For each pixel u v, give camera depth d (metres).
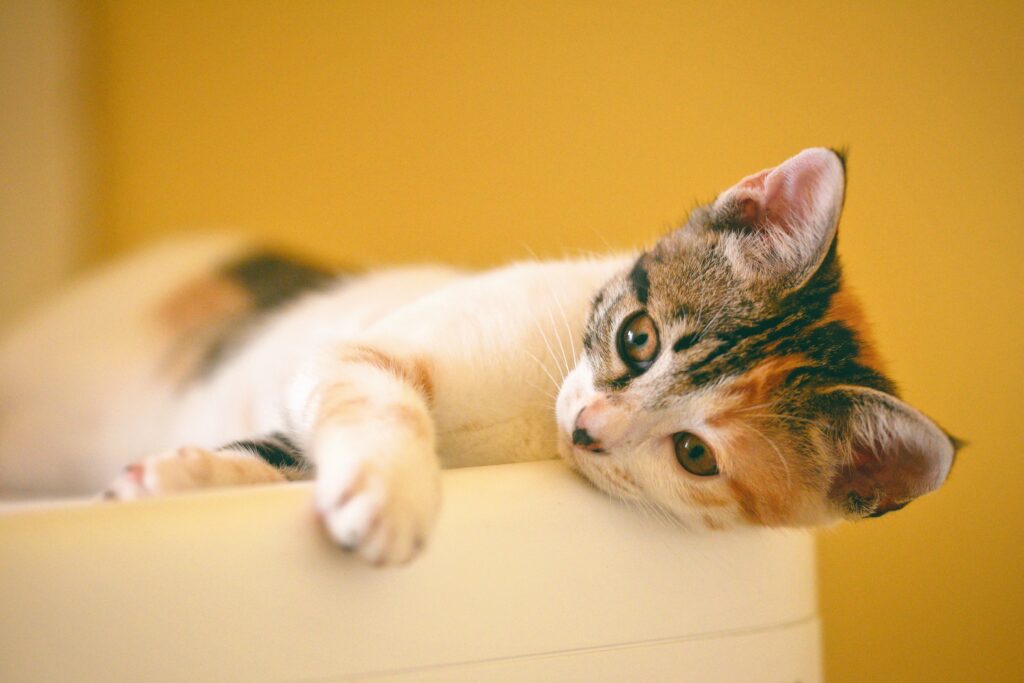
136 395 0.52
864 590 0.49
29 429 0.52
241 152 0.52
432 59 0.51
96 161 0.52
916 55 0.50
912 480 0.39
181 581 0.32
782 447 0.39
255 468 0.39
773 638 0.36
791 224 0.40
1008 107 0.50
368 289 0.50
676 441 0.39
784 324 0.39
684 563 0.36
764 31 0.50
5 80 0.51
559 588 0.35
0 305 0.52
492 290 0.43
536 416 0.42
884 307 0.49
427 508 0.34
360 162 0.52
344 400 0.37
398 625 0.33
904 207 0.49
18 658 0.32
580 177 0.51
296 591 0.33
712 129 0.50
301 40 0.51
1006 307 0.50
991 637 0.49
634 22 0.50
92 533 0.32
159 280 0.53
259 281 0.52
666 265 0.41
